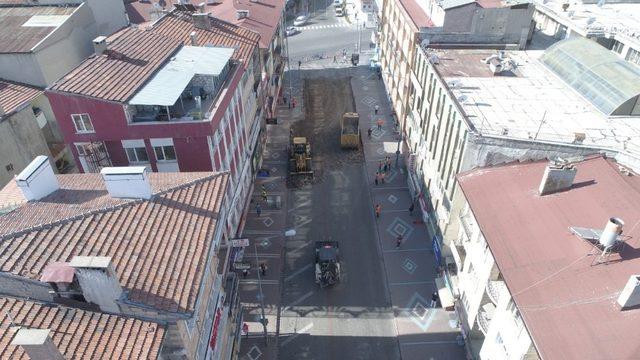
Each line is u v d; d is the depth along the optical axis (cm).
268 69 5616
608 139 3042
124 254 1950
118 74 3244
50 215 2050
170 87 3198
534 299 2144
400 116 5791
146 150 3303
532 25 4803
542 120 3030
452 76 3906
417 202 4669
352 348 3353
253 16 5634
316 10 10638
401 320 3553
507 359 2459
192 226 2255
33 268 1730
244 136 4428
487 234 2584
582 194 2566
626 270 2072
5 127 3547
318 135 5956
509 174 2967
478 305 2934
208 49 3819
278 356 3294
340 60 8069
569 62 3831
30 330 1407
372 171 5281
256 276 3938
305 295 3775
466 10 4431
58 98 2995
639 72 3412
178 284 1938
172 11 4572
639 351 1767
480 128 3130
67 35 4281
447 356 3288
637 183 2647
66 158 4291
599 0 5050
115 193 2256
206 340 2416
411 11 5281
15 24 4225
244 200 4509
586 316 1975
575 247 2283
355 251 4206
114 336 1702
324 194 4916
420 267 4038
